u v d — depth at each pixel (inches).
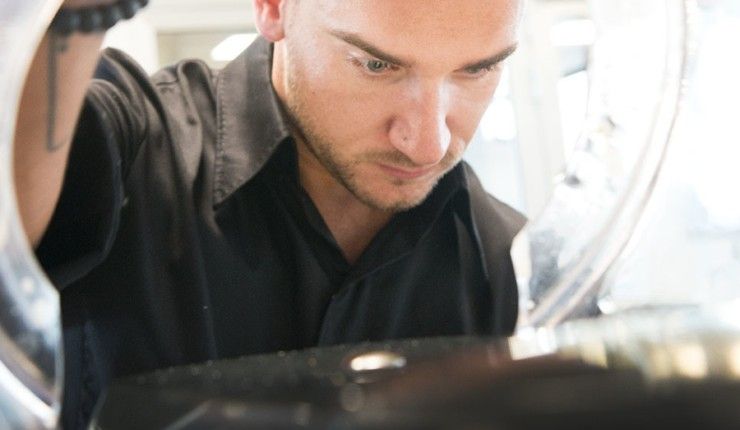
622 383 11.1
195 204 35.9
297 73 34.0
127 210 34.9
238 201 36.4
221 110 37.4
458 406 10.9
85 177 26.5
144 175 35.6
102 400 15.4
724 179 74.9
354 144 33.3
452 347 14.8
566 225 34.9
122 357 34.8
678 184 71.2
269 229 36.8
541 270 34.2
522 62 100.4
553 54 100.4
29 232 25.0
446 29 30.0
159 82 38.8
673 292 49.9
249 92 37.1
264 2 36.1
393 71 31.4
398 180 34.0
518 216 42.8
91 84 31.7
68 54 21.8
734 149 76.0
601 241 33.7
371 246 36.7
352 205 37.7
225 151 36.4
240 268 36.1
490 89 34.5
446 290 39.5
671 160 35.0
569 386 11.1
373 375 13.1
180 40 93.2
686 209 70.6
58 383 19.7
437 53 30.3
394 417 10.9
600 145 36.2
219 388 13.7
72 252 27.0
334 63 32.0
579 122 39.0
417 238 37.3
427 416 10.8
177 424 13.1
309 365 14.5
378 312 38.0
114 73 34.7
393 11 29.8
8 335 19.5
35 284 19.9
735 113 78.1
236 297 36.1
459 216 40.0
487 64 32.6
